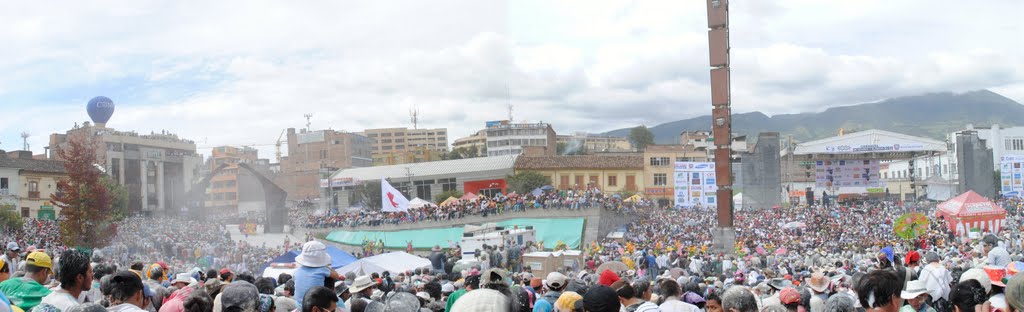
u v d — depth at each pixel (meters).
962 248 32.09
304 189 137.12
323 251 12.45
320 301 8.88
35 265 10.02
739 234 61.50
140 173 115.88
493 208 74.75
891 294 8.10
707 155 117.75
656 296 11.95
